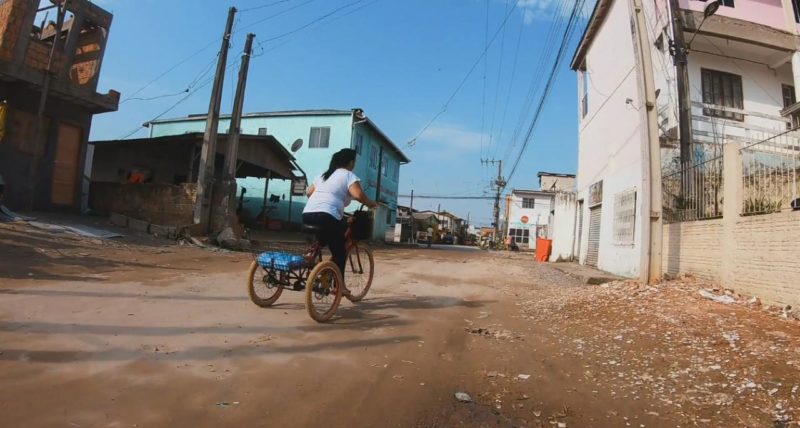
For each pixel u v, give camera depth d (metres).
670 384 3.39
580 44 16.11
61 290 5.08
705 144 11.03
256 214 25.73
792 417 2.81
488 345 4.36
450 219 77.81
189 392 2.71
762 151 6.52
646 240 8.09
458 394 3.06
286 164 21.06
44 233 9.33
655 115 8.26
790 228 5.59
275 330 4.19
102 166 18.70
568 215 18.80
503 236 54.84
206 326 4.10
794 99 13.39
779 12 13.36
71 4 12.48
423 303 6.29
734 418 2.83
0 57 11.27
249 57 14.05
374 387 3.08
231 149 13.77
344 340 4.09
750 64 13.20
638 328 5.01
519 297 7.41
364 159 28.73
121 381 2.76
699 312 5.52
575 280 10.62
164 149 18.75
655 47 12.38
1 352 3.02
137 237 11.36
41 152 12.70
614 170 12.55
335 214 4.91
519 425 2.69
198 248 11.56
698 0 12.77
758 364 3.65
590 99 15.83
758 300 6.04
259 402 2.67
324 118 26.66
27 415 2.26
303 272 4.95
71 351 3.16
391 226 35.34
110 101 13.63
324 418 2.56
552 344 4.48
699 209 8.02
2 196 10.62
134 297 5.06
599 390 3.28
